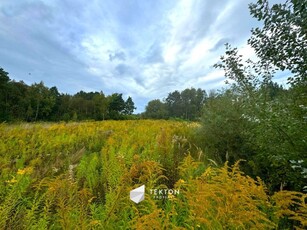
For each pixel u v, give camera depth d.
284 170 2.52
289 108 2.25
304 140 1.98
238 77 3.47
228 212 1.62
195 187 2.48
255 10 2.41
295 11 2.03
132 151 4.77
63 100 37.81
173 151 5.07
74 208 2.35
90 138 7.96
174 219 2.13
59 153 5.68
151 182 2.77
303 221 1.64
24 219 2.28
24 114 26.34
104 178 3.59
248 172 3.60
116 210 2.44
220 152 4.96
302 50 2.19
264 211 1.93
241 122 4.29
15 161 4.85
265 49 2.52
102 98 36.84
